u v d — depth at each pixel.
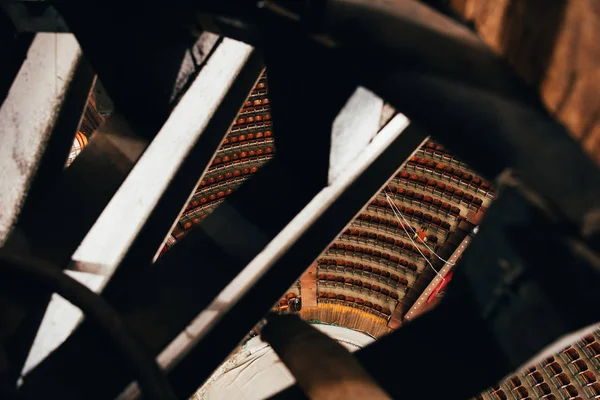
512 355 2.10
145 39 3.11
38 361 2.90
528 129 1.80
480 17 2.23
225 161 44.53
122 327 2.66
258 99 42.28
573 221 1.71
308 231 3.41
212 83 3.66
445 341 2.34
